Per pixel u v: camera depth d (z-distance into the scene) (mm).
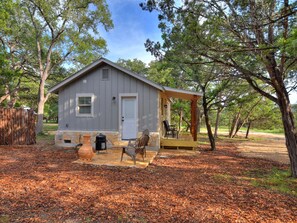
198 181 4902
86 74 9688
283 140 16609
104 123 9453
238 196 3980
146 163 6395
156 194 3988
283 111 5512
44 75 16062
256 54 4707
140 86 9172
